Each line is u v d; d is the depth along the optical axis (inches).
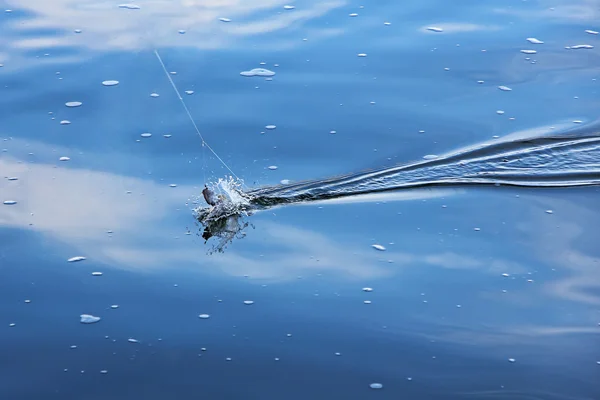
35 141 305.0
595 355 199.8
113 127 315.3
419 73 362.0
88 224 256.2
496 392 186.4
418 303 219.3
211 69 360.5
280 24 406.0
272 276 231.1
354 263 237.8
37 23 401.7
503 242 250.4
